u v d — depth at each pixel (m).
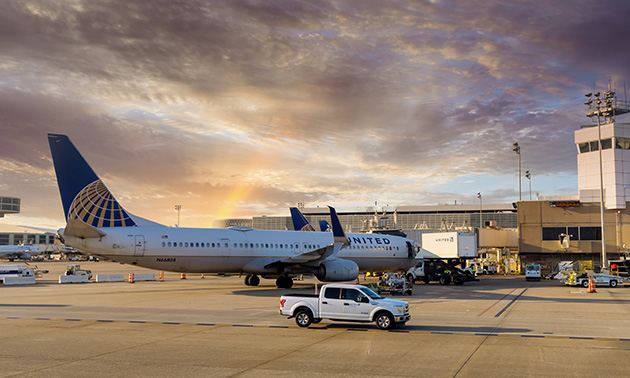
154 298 33.06
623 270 53.88
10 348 15.89
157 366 13.38
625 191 68.44
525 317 24.31
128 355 14.82
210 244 39.44
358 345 16.58
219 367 13.28
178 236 38.25
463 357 14.76
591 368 13.43
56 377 12.16
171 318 23.22
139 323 21.59
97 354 14.96
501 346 16.58
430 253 55.44
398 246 51.56
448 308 28.39
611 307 29.16
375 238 50.31
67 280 49.16
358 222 165.00
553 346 16.66
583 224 68.69
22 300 31.52
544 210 70.38
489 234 78.38
